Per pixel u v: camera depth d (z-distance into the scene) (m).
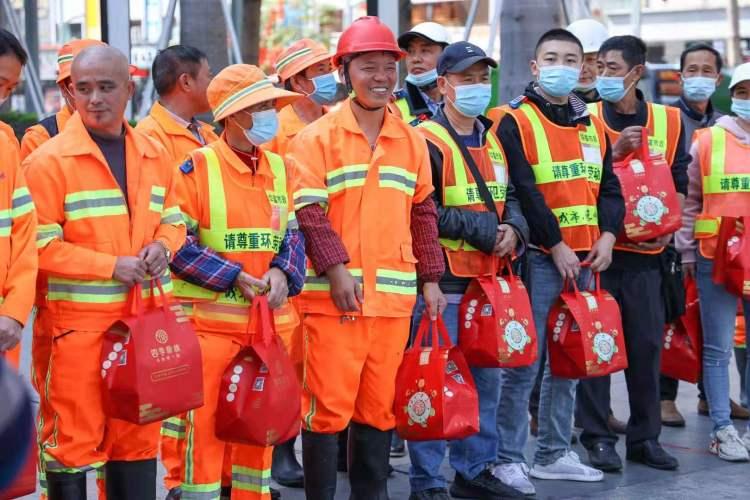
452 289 8.99
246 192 7.45
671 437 11.84
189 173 7.39
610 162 10.11
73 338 6.82
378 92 8.00
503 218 9.29
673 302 10.75
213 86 7.45
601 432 10.39
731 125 11.28
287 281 7.53
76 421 6.85
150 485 7.25
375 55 7.95
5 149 6.60
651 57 50.75
